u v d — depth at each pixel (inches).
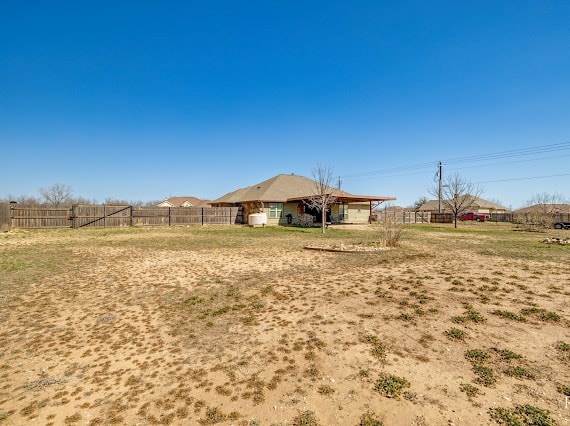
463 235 724.0
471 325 172.4
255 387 127.6
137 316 206.5
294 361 145.1
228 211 1133.7
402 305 203.8
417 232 817.5
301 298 228.5
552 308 191.5
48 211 860.6
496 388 119.6
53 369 146.0
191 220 1061.8
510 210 2224.4
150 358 153.9
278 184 1200.2
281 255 418.0
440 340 157.9
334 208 1195.3
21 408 119.9
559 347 146.9
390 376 129.8
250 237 660.7
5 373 143.4
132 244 538.3
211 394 124.3
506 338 157.4
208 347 162.9
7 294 249.6
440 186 1481.3
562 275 267.9
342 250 430.9
